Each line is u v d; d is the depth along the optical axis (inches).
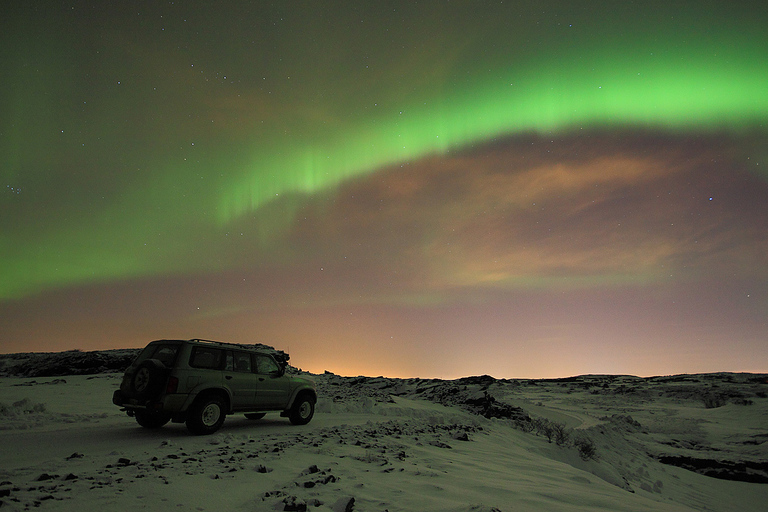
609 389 2289.6
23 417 457.4
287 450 305.0
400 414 661.9
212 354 408.5
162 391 365.7
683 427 1138.0
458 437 448.8
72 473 211.2
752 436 976.9
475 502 194.9
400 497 195.3
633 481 614.5
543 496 225.1
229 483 205.8
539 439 656.4
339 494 192.9
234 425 469.1
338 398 856.9
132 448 308.5
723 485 722.2
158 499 173.5
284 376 473.7
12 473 214.4
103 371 1268.5
